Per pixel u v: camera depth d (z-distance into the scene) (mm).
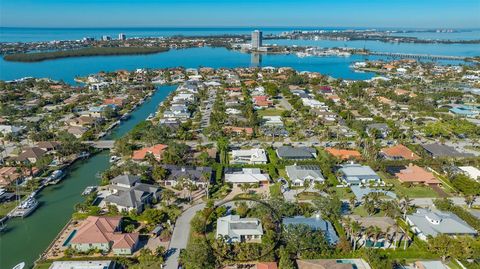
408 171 146125
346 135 193625
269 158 162250
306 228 96812
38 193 130750
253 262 91000
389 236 101875
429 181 137625
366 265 89812
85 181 141125
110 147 174500
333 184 136250
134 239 97688
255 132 195750
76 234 99500
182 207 119375
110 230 100375
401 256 93375
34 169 146375
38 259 92500
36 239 103375
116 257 93062
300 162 154125
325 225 103500
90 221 103812
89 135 187500
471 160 157000
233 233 100250
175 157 150500
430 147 170250
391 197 125688
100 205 120812
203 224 104562
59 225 110750
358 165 149750
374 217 108250
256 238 101312
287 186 135500
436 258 93812
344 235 101562
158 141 173625
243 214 111500
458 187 131250
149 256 89938
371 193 121062
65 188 135250
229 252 93062
